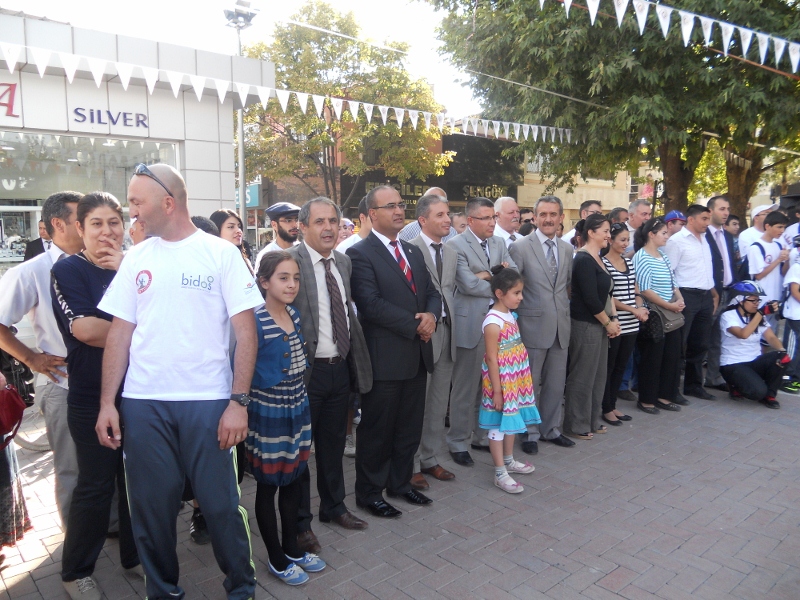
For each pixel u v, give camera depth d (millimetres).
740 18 8969
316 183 21016
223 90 5988
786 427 5141
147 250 2408
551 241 4602
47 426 2945
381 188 3527
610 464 4336
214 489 2393
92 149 7906
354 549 3168
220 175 8773
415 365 3504
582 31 9352
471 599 2725
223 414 2379
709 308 5934
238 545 2480
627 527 3402
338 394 3273
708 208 6113
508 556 3094
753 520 3486
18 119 7160
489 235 4371
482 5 11367
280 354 2729
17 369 3461
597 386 4918
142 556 2418
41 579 2934
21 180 7457
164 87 8117
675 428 5125
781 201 9781
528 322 4559
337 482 3400
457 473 4215
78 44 7367
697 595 2752
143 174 2312
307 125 15703
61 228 2924
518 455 4520
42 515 3648
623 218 6535
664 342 5566
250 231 23547
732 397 5988
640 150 11883
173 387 2334
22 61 6961
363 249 3504
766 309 5785
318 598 2744
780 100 9531
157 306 2336
